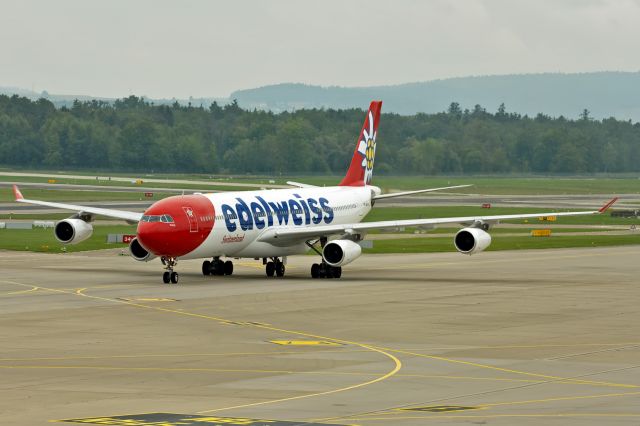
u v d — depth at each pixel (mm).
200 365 111125
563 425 81562
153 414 86250
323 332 137500
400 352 120375
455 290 193375
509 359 115312
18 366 110062
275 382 101250
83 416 85500
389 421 83188
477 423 82375
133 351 120562
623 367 110000
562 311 161625
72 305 165625
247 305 167375
